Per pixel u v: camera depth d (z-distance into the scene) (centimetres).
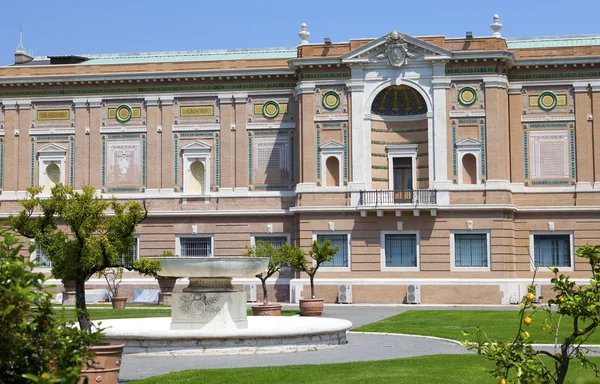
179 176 5475
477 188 5066
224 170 5438
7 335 1090
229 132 5447
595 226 5112
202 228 5431
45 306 1159
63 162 5572
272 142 5412
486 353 1344
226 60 5475
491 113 5084
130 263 2602
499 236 5031
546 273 5125
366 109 5200
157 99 5509
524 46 5675
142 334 2527
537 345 2669
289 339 2612
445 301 5025
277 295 5306
